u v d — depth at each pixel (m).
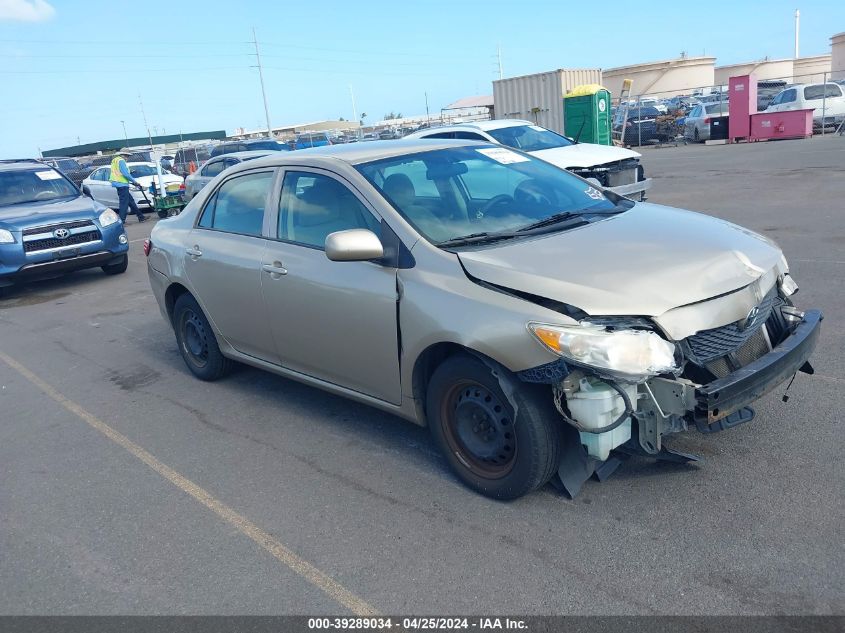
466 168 4.41
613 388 3.06
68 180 11.85
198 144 37.75
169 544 3.51
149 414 5.23
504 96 23.64
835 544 2.99
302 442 4.50
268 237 4.63
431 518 3.49
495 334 3.21
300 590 3.06
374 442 4.39
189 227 5.46
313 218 4.31
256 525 3.60
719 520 3.23
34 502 4.06
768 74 63.09
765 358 3.24
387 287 3.72
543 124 23.00
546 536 3.24
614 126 30.09
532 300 3.18
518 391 3.24
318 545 3.37
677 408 3.02
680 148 25.52
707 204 11.74
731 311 3.22
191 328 5.73
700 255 3.39
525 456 3.31
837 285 6.56
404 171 4.19
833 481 3.44
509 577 3.00
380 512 3.60
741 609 2.68
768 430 3.99
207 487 4.04
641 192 11.27
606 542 3.15
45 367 6.66
